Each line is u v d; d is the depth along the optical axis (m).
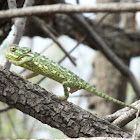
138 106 6.58
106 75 16.16
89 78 17.89
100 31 15.30
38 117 6.19
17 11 3.70
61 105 6.28
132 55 16.14
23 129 16.14
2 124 16.28
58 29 14.19
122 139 5.20
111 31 15.58
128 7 3.52
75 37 14.79
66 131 6.30
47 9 3.70
